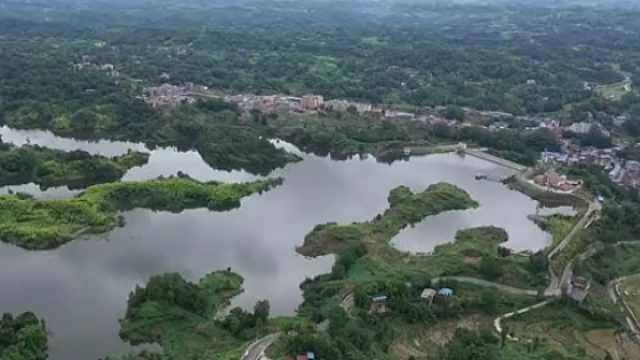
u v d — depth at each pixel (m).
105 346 172.12
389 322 184.38
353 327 173.88
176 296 186.12
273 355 163.50
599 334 188.88
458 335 178.25
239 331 175.88
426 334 182.88
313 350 163.50
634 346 183.75
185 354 166.12
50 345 171.38
